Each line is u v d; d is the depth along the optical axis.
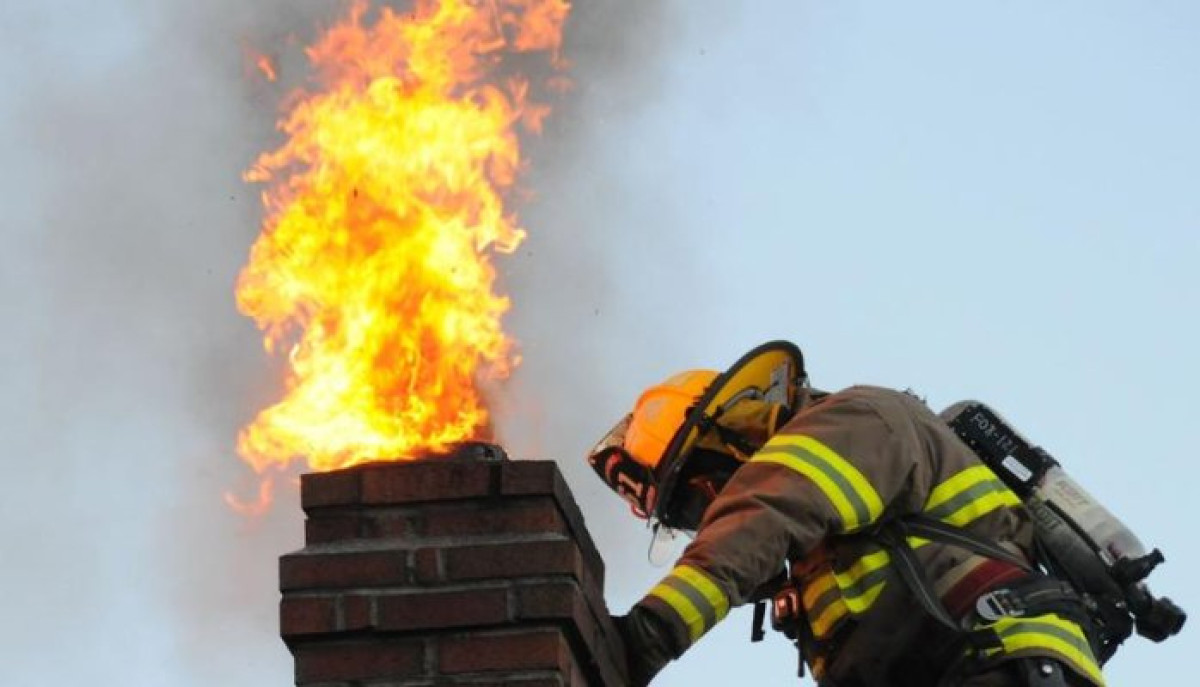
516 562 8.55
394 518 8.75
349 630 8.51
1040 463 10.13
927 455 9.58
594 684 8.77
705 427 10.24
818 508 9.10
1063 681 9.13
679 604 8.88
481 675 8.45
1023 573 9.44
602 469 10.66
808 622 9.69
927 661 9.29
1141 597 9.84
